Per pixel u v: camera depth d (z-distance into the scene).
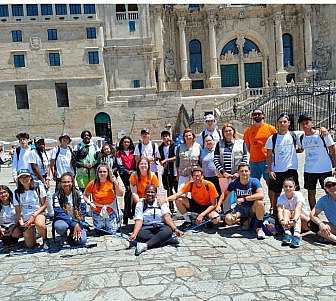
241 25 61.25
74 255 9.89
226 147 11.90
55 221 10.64
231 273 8.20
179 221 12.75
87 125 51.78
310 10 59.50
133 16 52.06
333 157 11.60
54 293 7.69
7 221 10.99
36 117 51.09
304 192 16.28
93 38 51.34
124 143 13.62
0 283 8.32
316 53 60.12
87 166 13.59
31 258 9.84
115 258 9.48
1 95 50.47
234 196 11.57
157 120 52.12
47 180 14.26
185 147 12.57
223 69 62.66
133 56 52.59
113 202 11.61
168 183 14.38
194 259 9.12
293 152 11.53
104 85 51.84
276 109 39.88
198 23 60.81
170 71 59.69
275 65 61.25
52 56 50.94
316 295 7.10
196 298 7.16
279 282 7.68
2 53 50.06
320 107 36.81
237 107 46.22
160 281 7.95
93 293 7.59
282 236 10.59
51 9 50.31
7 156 39.62
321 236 10.07
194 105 52.69
